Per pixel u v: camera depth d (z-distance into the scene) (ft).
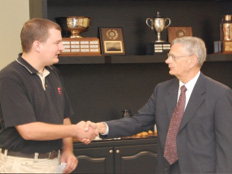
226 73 14.43
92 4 13.38
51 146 8.94
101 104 13.60
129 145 12.51
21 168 8.68
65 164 9.38
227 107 8.77
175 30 13.53
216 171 8.69
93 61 12.21
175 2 13.89
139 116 10.18
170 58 9.18
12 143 8.70
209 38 14.20
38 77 8.89
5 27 12.91
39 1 11.84
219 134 8.71
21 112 8.39
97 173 12.35
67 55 12.18
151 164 12.62
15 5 12.92
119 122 10.09
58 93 9.34
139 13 13.69
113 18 13.53
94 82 13.53
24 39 8.80
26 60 8.86
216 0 14.08
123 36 12.95
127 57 12.45
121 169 12.48
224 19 13.32
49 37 8.78
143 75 13.83
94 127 9.59
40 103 8.78
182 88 9.20
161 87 9.70
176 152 9.11
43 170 8.82
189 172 8.94
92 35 13.41
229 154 8.61
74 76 13.39
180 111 9.14
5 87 8.44
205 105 8.88
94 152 12.33
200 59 9.11
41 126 8.46
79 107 13.46
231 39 13.29
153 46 12.78
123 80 13.71
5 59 12.96
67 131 8.79
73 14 13.26
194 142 8.90
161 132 9.42
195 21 14.08
